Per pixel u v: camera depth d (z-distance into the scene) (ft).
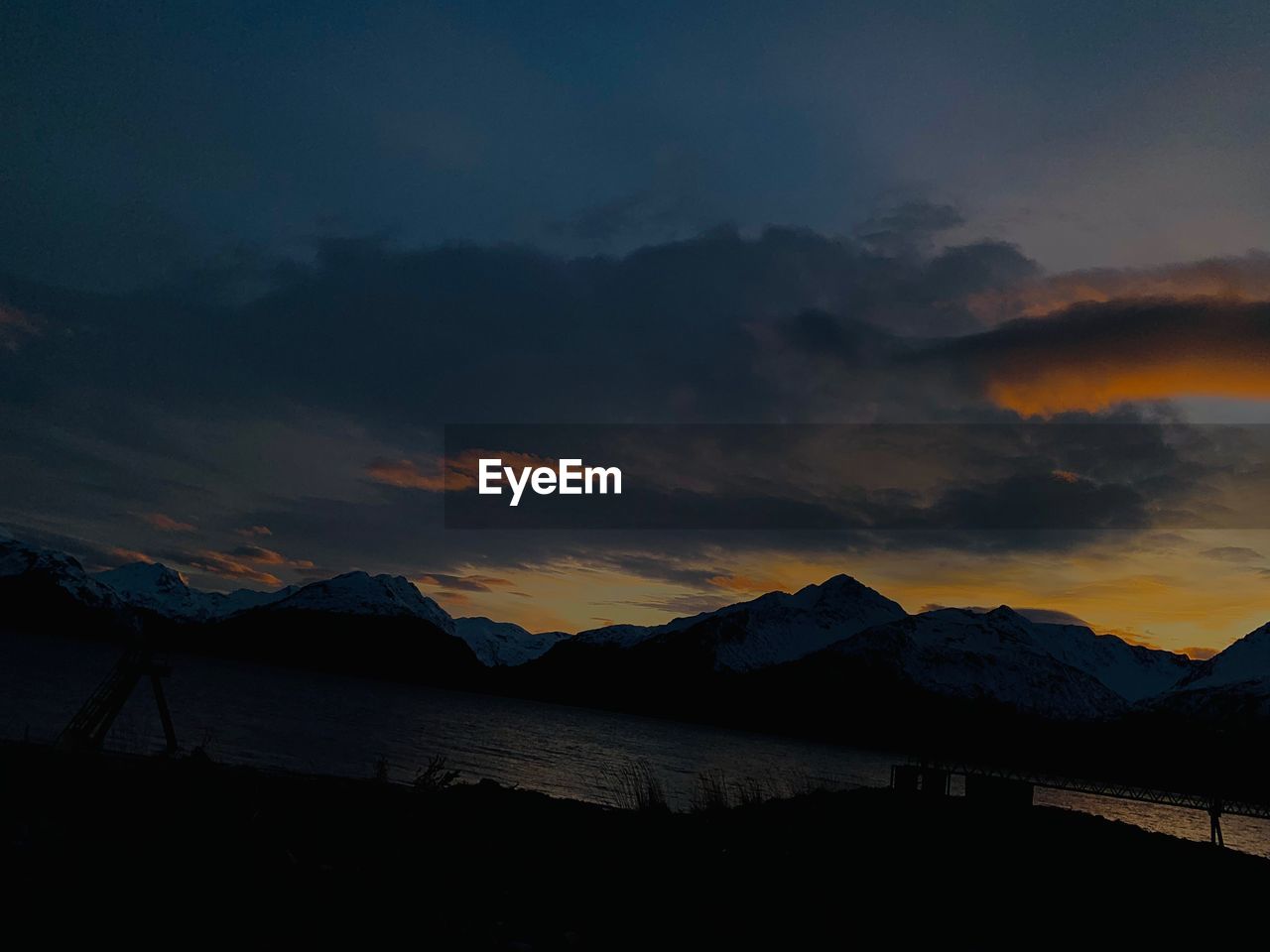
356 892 34.17
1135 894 56.54
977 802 90.27
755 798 78.74
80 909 28.14
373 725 460.96
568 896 40.34
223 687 597.93
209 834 38.06
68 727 76.74
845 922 40.86
